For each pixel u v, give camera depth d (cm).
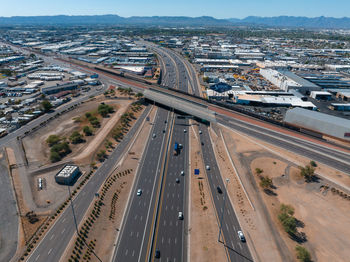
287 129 16538
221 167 12388
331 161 12900
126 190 10519
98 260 7412
